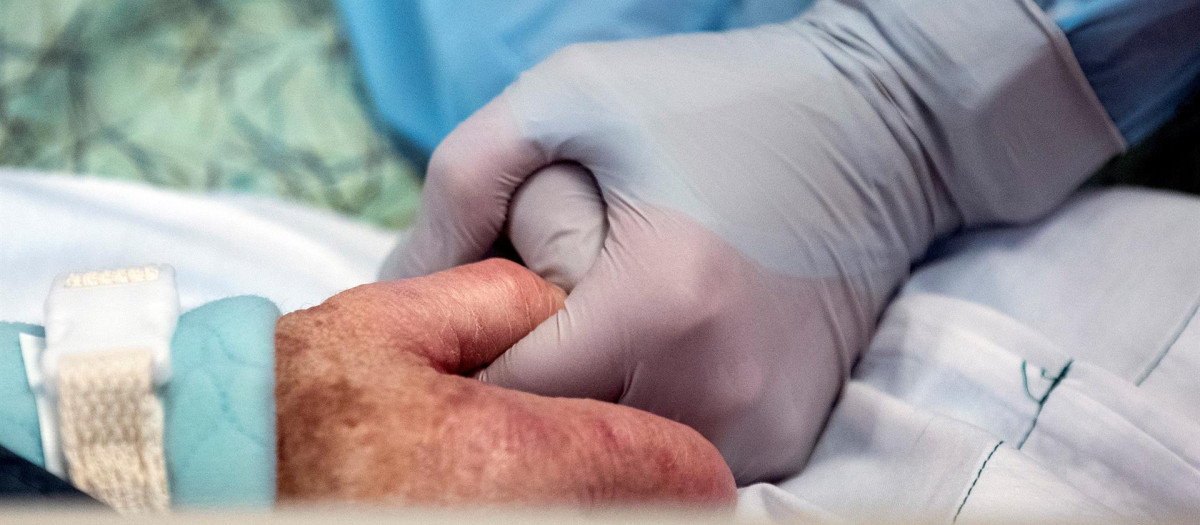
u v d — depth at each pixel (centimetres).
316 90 102
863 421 67
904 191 72
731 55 70
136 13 97
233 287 75
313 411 48
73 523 42
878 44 71
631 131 65
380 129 101
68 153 97
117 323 47
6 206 77
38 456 46
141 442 46
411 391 49
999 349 67
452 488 47
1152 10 68
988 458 61
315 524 43
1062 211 77
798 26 75
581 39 92
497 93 94
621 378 62
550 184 67
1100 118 72
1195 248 70
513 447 48
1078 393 65
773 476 66
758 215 64
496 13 91
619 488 50
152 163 98
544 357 60
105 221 78
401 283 57
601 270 63
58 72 96
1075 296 70
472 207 68
